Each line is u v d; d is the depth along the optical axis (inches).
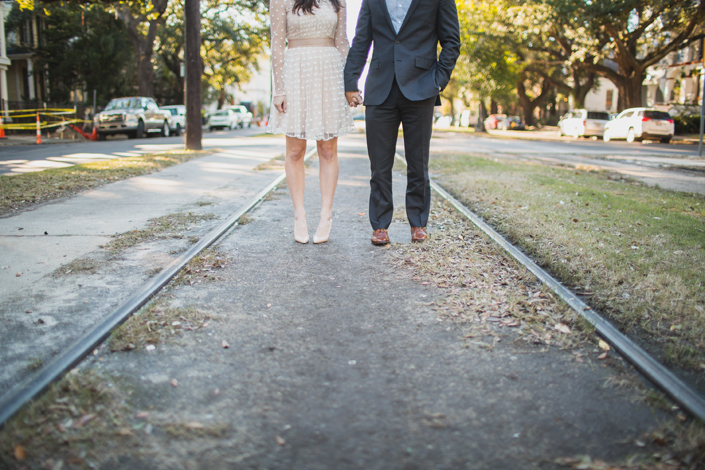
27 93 1222.3
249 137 839.1
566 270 125.7
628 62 1036.5
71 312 101.1
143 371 79.4
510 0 970.1
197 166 357.1
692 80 1386.6
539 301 108.5
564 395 74.7
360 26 153.1
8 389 72.9
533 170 340.5
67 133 822.5
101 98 1087.0
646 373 79.0
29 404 68.4
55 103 1062.4
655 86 1622.8
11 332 91.7
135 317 97.6
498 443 63.8
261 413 69.2
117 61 1096.8
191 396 72.8
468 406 71.6
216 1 1325.0
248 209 205.3
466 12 1139.9
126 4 956.6
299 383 76.9
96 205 212.1
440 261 135.8
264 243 157.2
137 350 86.1
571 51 1073.5
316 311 104.3
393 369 81.4
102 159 400.2
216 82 1747.0
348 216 197.9
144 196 234.7
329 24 149.3
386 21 149.1
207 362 82.7
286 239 162.4
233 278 124.3
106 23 1094.4
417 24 148.6
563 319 100.0
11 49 1180.5
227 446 62.4
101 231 167.2
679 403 71.5
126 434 63.8
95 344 86.1
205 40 1401.3
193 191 249.9
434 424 67.3
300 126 149.8
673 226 171.2
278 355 85.5
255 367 81.4
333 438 64.3
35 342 88.0
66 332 92.1
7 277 121.2
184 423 66.4
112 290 113.7
